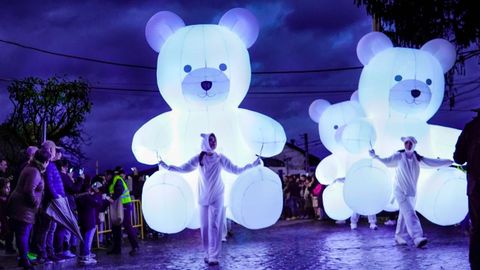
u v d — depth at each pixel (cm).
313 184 1800
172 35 1006
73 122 2059
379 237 1111
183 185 901
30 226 816
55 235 965
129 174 1417
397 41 1561
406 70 1067
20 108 2022
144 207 894
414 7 1480
